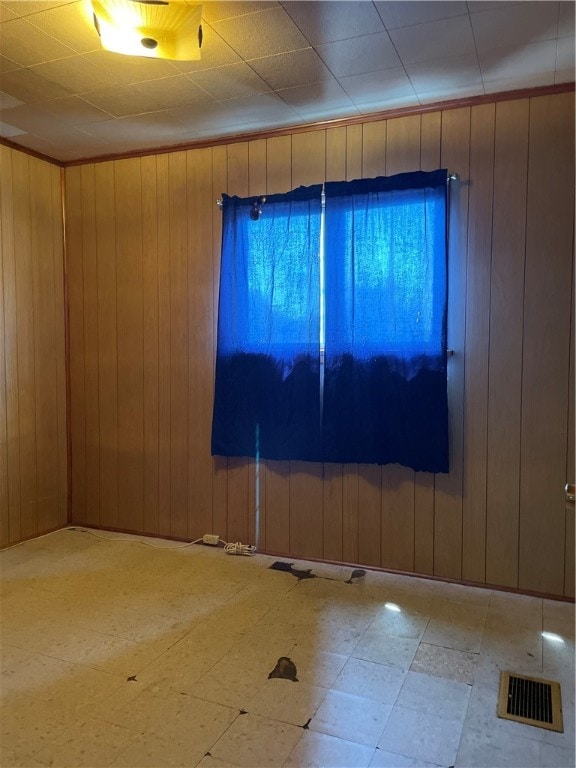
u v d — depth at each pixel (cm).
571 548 280
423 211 293
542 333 281
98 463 392
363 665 224
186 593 289
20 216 361
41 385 379
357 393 310
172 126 327
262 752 177
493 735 185
